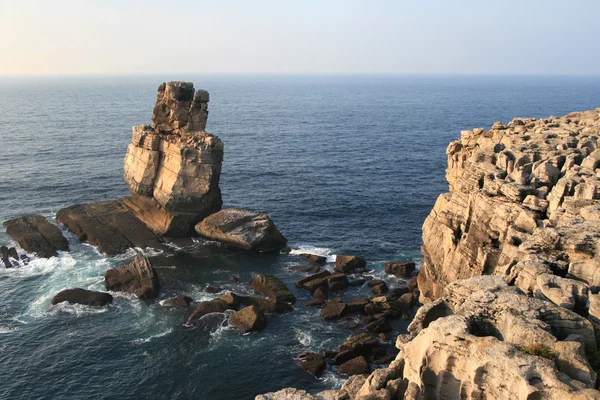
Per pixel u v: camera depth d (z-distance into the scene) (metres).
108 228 76.62
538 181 44.44
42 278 62.72
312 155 141.00
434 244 54.22
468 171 52.03
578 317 22.70
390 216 88.31
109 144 148.75
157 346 49.41
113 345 49.41
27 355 47.56
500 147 54.56
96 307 56.12
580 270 28.11
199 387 44.00
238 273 65.56
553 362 19.62
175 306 56.56
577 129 61.06
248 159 134.12
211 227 74.56
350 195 100.25
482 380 20.41
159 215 78.31
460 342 21.64
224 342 50.16
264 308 55.91
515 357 19.84
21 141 148.50
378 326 52.12
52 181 104.69
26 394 42.56
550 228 32.34
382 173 118.94
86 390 43.28
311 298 59.09
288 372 45.75
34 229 75.19
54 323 52.94
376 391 23.55
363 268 66.62
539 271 27.02
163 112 82.88
